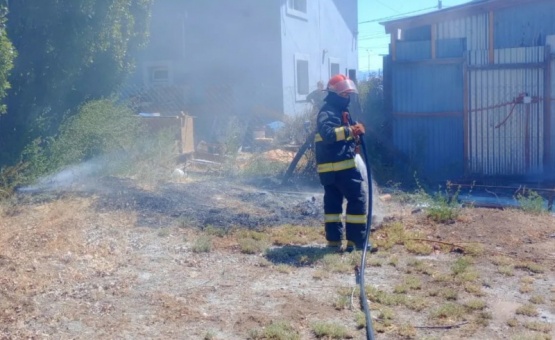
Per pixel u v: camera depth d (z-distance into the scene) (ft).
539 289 17.94
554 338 14.71
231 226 23.88
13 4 28.89
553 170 39.32
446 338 14.76
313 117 37.24
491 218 25.32
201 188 30.37
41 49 29.81
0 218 23.11
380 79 51.88
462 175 40.24
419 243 22.06
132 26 34.04
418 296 17.24
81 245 20.79
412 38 43.14
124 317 15.76
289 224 24.67
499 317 15.97
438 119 40.68
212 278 18.63
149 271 19.11
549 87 39.19
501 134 39.81
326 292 17.54
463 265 19.39
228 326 15.30
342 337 14.70
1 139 28.63
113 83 34.83
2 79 24.73
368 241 21.11
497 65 39.45
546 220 25.57
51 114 31.27
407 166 39.37
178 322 15.52
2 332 14.73
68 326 15.20
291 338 14.46
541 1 39.65
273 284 18.19
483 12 40.52
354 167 20.90
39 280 17.72
